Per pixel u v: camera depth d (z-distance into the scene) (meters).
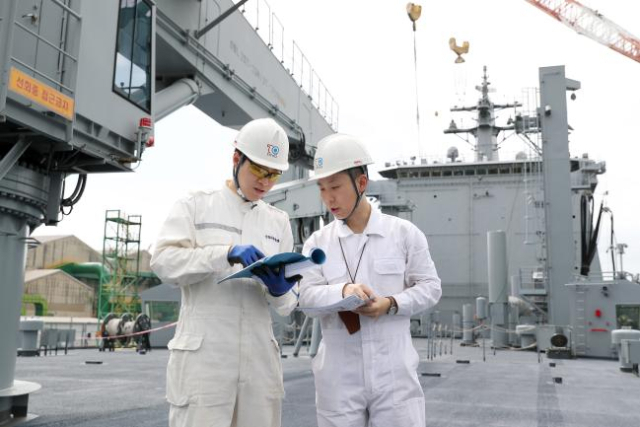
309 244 3.14
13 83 5.14
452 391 9.44
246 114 12.34
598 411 7.61
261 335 2.67
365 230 2.99
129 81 7.64
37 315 50.38
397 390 2.78
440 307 31.94
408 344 2.90
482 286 31.41
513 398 8.70
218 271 2.51
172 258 2.54
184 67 10.42
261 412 2.62
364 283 2.94
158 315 21.70
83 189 7.58
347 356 2.82
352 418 2.78
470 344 26.31
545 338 20.47
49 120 5.91
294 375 11.28
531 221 31.00
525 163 27.38
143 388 9.15
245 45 12.13
